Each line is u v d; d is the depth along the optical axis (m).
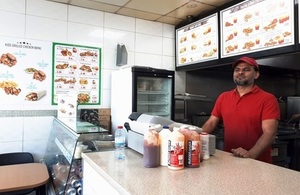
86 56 3.12
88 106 3.14
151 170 1.21
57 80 2.95
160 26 3.63
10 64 2.71
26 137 2.79
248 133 1.90
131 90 2.78
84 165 1.56
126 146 1.74
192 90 3.78
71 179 1.67
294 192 0.94
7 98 2.70
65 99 2.79
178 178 1.10
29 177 1.99
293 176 1.14
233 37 2.62
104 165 1.30
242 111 1.92
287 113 4.05
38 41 2.84
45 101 2.88
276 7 2.17
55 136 2.48
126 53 3.25
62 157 1.99
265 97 1.87
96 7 3.06
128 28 3.38
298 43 2.00
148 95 3.34
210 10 3.07
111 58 3.28
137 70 2.81
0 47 2.66
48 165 2.46
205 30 3.03
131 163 1.34
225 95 2.12
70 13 3.00
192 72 3.78
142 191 0.94
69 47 3.01
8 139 2.70
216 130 3.09
